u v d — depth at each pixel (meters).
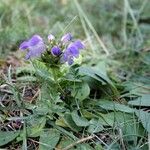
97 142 0.35
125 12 0.66
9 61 0.49
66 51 0.36
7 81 0.42
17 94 0.39
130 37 0.62
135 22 0.63
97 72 0.42
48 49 0.37
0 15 0.65
